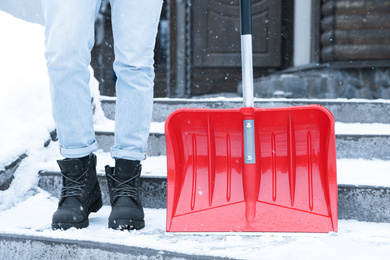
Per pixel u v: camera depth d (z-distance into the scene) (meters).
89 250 1.33
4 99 2.19
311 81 4.54
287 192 1.55
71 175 1.55
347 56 4.64
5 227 1.52
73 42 1.44
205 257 1.21
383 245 1.32
